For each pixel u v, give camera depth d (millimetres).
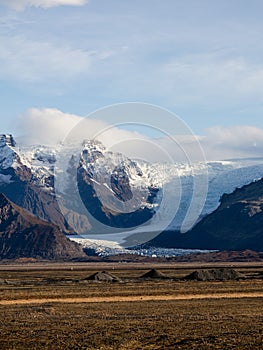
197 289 139875
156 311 95188
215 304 106625
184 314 90562
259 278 189500
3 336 68438
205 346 62625
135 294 127000
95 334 69375
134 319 83000
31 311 95125
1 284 165250
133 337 67312
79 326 75812
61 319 83500
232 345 63062
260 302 110312
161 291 134250
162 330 72062
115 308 100000
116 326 75625
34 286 155000
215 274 187625
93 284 163250
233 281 173750
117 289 141125
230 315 88562
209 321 80375
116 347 62312
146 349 61656
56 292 132000
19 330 72750
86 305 105562
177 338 66750
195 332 70562
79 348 61781
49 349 61469
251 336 67875
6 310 97000
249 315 88312
